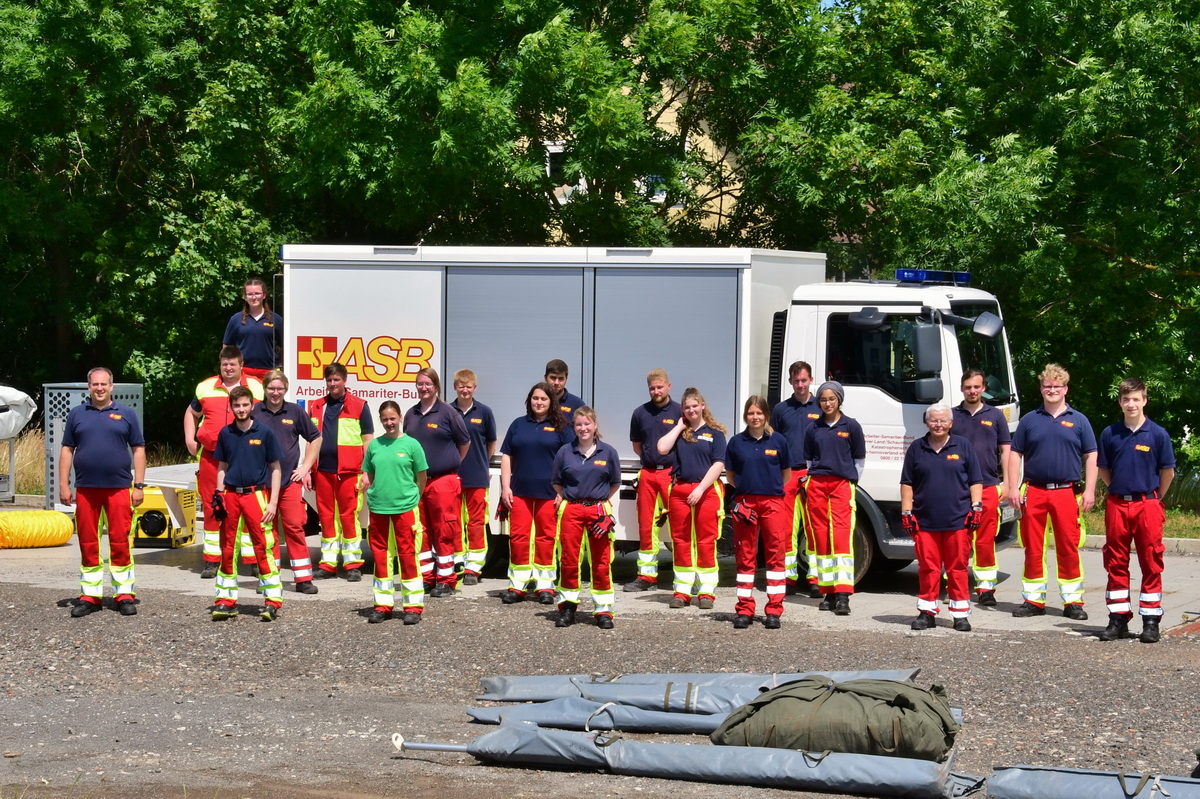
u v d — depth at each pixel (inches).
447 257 524.4
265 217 842.8
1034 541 450.0
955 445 421.4
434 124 683.4
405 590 423.8
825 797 258.1
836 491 453.4
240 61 818.2
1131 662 369.4
